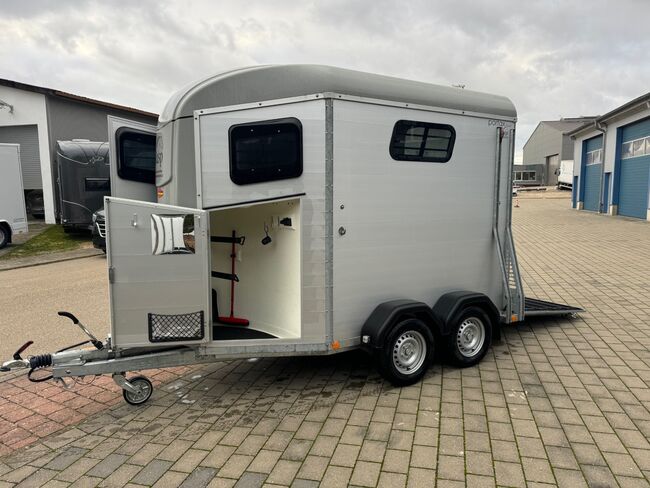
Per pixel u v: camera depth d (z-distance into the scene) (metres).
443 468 3.05
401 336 4.23
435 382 4.34
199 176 3.84
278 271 4.38
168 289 3.77
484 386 4.24
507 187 5.09
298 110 3.89
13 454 3.43
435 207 4.60
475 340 4.76
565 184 53.72
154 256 3.72
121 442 3.53
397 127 4.27
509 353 5.01
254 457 3.26
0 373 4.95
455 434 3.45
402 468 3.07
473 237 4.91
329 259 4.01
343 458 3.20
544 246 13.16
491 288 5.12
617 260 10.66
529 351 5.05
